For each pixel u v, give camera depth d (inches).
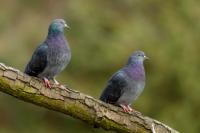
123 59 794.2
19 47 830.5
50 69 393.1
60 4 930.7
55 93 355.6
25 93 351.9
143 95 771.4
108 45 801.6
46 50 391.2
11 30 882.1
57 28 395.5
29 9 927.0
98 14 847.7
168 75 792.3
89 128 785.6
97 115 360.5
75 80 784.9
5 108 789.2
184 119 764.6
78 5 847.7
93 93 779.4
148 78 789.9
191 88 785.6
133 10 878.4
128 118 366.0
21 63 800.9
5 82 348.8
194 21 838.5
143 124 367.2
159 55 796.6
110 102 406.0
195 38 818.8
